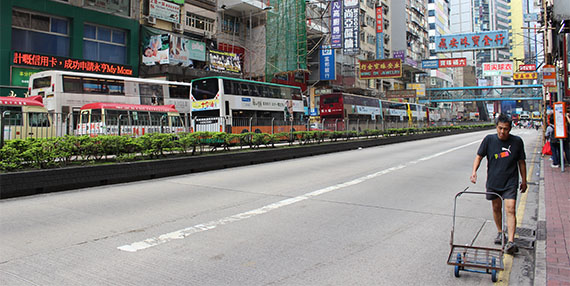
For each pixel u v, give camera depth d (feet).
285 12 114.83
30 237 16.90
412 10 226.58
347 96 107.65
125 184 32.09
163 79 84.64
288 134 59.88
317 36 134.62
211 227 18.71
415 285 12.27
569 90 45.98
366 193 27.94
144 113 60.29
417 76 231.71
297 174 37.96
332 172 39.32
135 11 85.66
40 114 33.35
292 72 117.08
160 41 84.64
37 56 67.72
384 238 17.24
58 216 20.77
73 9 73.92
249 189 29.48
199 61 96.22
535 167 42.29
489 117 312.09
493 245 16.14
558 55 51.72
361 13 169.07
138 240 16.60
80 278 12.49
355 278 12.73
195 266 13.67
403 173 38.42
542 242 15.55
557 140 39.01
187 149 43.52
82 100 58.80
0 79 64.08
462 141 94.32
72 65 72.64
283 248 15.71
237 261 14.20
